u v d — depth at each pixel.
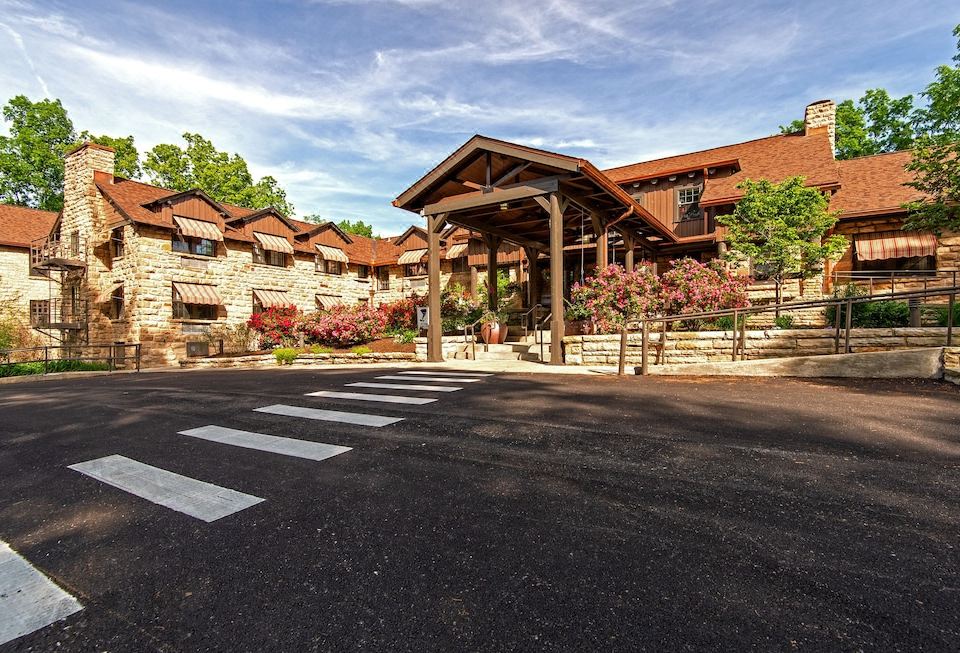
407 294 29.61
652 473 3.42
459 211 13.09
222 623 1.87
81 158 21.55
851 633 1.68
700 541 2.41
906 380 6.90
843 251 14.06
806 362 7.59
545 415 5.41
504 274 23.47
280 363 16.56
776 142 19.83
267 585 2.13
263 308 23.66
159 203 20.12
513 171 11.55
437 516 2.81
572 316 13.05
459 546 2.43
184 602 2.02
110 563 2.38
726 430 4.53
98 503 3.21
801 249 12.88
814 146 17.78
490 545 2.43
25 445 5.05
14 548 2.57
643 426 4.77
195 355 21.06
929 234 14.12
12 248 23.03
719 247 15.88
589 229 17.41
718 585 2.01
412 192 12.91
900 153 17.58
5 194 32.72
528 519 2.73
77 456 4.45
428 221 13.18
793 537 2.44
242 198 39.16
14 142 32.28
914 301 9.79
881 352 7.15
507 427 4.90
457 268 26.44
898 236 14.45
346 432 4.96
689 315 8.82
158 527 2.79
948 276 13.61
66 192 22.47
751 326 11.34
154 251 19.83
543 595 1.97
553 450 4.05
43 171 33.50
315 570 2.25
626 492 3.09
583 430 4.68
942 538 2.40
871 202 14.84
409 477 3.51
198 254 21.44
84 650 1.72
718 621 1.77
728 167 17.83
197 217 21.38
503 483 3.32
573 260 21.53
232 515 2.93
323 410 6.21
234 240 22.88
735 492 3.04
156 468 3.94
